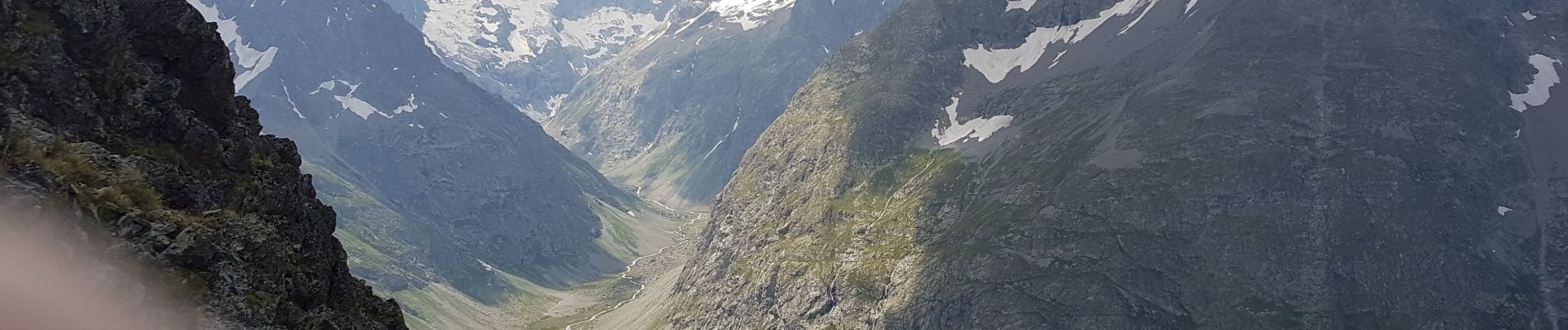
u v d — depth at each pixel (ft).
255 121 173.68
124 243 116.67
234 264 128.26
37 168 115.03
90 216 115.75
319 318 139.13
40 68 132.77
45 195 112.88
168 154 143.02
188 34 161.58
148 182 130.21
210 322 118.83
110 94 141.79
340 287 165.99
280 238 144.15
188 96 157.17
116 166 127.95
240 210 146.10
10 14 134.62
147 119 144.46
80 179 119.96
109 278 112.27
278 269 137.90
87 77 139.54
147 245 118.83
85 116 134.82
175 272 119.34
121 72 146.00
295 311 134.10
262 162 163.12
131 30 153.99
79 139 130.52
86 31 143.95
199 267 123.34
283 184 165.17
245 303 124.57
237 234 133.08
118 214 118.93
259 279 131.34
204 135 151.12
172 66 158.71
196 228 125.39
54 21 141.49
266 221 150.61
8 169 112.88
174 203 133.28
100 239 114.62
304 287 144.15
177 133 147.74
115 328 109.91
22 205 110.11
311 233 166.09
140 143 141.18
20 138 119.14
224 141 156.46
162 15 159.02
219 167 150.92
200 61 162.50
